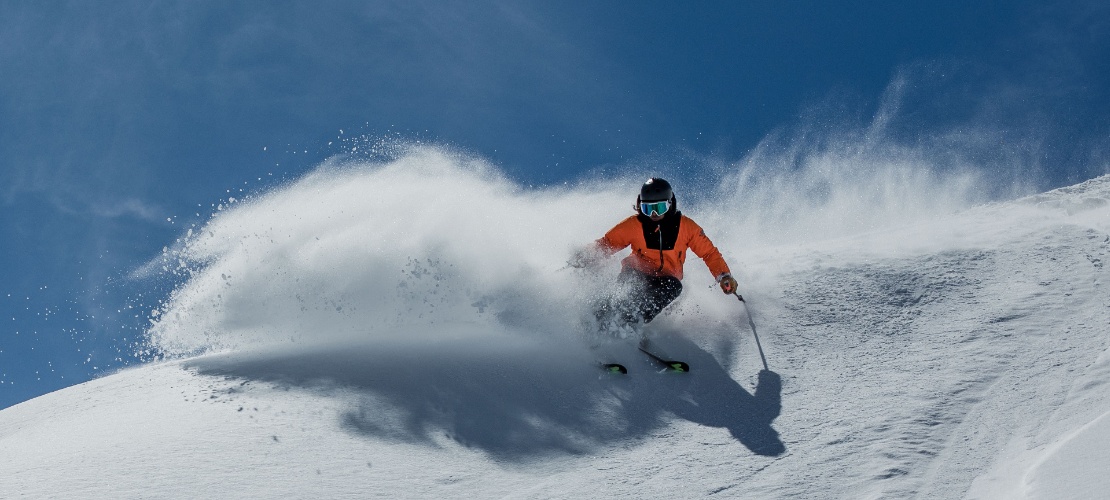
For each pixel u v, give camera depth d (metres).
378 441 3.96
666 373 4.85
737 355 5.05
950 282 5.73
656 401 4.52
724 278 5.44
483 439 4.04
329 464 3.71
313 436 3.97
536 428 4.18
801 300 5.76
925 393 4.16
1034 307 5.11
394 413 4.25
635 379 4.77
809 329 5.30
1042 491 2.84
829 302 5.67
